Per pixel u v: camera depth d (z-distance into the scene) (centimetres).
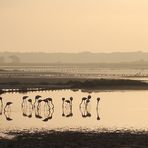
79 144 7931
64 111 12512
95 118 11012
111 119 10769
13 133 8900
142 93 17050
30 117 11362
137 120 10544
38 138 8406
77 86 19225
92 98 15400
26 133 8881
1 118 11169
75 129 9325
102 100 14838
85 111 12388
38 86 19388
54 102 14425
